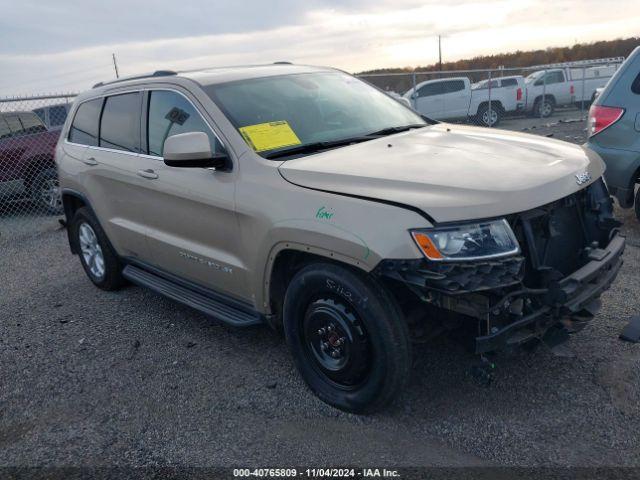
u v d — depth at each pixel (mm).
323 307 3129
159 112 4254
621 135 5746
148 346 4312
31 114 9969
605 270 3236
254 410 3355
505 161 3230
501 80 20875
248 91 4000
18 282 6250
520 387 3338
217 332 4449
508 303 2793
